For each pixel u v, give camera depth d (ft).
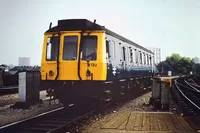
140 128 28.58
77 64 38.99
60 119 33.17
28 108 41.93
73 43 39.60
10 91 68.69
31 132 27.20
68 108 39.52
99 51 39.04
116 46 46.65
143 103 49.39
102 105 43.37
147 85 80.53
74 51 39.40
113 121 32.53
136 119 33.68
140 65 67.00
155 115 36.65
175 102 53.78
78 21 40.01
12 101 52.44
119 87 49.29
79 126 29.84
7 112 38.29
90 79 38.70
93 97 40.22
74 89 39.63
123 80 50.83
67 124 28.68
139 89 68.64
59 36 40.22
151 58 85.05
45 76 40.47
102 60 38.96
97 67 38.75
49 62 40.34
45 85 40.50
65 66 39.40
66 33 39.99
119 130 27.78
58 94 40.98
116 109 42.75
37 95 46.62
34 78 45.85
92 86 38.60
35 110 40.11
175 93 71.41
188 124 31.14
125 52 52.80
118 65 47.19
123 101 53.31
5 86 84.17
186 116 36.73
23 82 43.57
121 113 38.45
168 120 33.24
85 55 39.37
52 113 34.71
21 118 34.04
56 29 40.68
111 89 44.24
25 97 43.45
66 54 39.63
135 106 46.16
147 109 42.86
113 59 44.19
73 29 39.83
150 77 84.28
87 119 33.32
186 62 326.44
